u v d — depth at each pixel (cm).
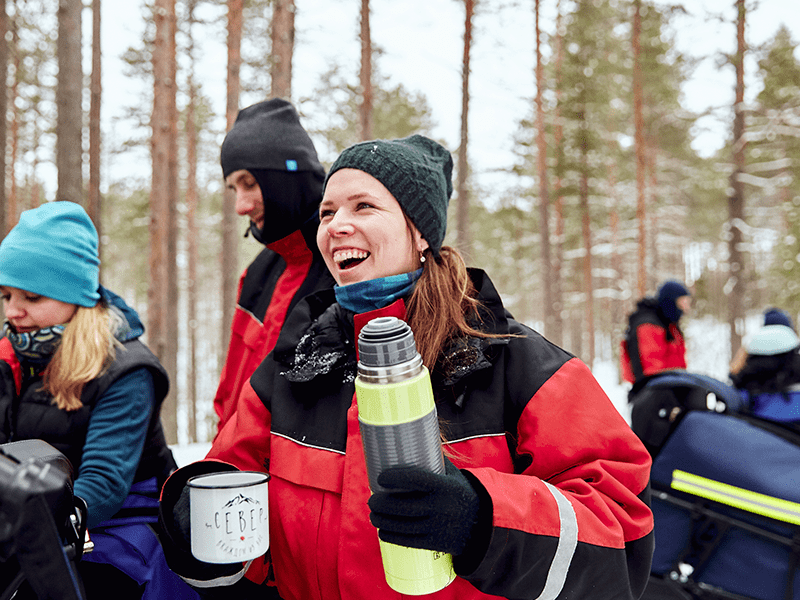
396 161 96
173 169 1461
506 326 96
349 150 99
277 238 194
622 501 84
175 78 1484
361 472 89
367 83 1188
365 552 87
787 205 1991
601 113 1997
